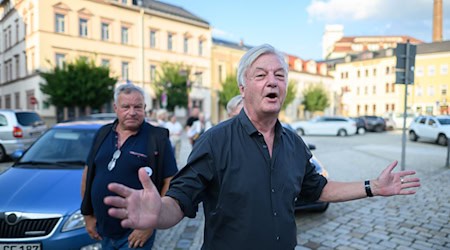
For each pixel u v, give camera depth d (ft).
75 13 92.27
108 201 3.67
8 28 108.47
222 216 5.03
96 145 8.59
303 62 182.60
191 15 128.26
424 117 61.57
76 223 10.13
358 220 16.16
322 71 191.52
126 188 3.77
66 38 90.84
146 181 3.93
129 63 105.29
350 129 79.87
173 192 4.74
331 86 195.93
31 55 91.76
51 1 87.56
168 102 102.89
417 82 156.66
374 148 51.47
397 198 20.01
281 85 5.35
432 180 25.22
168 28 114.42
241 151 5.13
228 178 5.00
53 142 14.66
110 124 8.87
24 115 35.60
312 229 14.99
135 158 8.15
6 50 111.75
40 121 37.70
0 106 119.85
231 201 4.99
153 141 8.38
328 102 170.40
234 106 13.83
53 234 9.91
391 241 13.56
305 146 6.23
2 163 33.40
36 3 86.07
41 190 10.97
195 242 13.76
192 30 121.60
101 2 97.30
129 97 8.23
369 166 33.76
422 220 16.03
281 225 5.09
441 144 55.21
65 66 80.12
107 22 99.30
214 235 5.14
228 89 122.52
